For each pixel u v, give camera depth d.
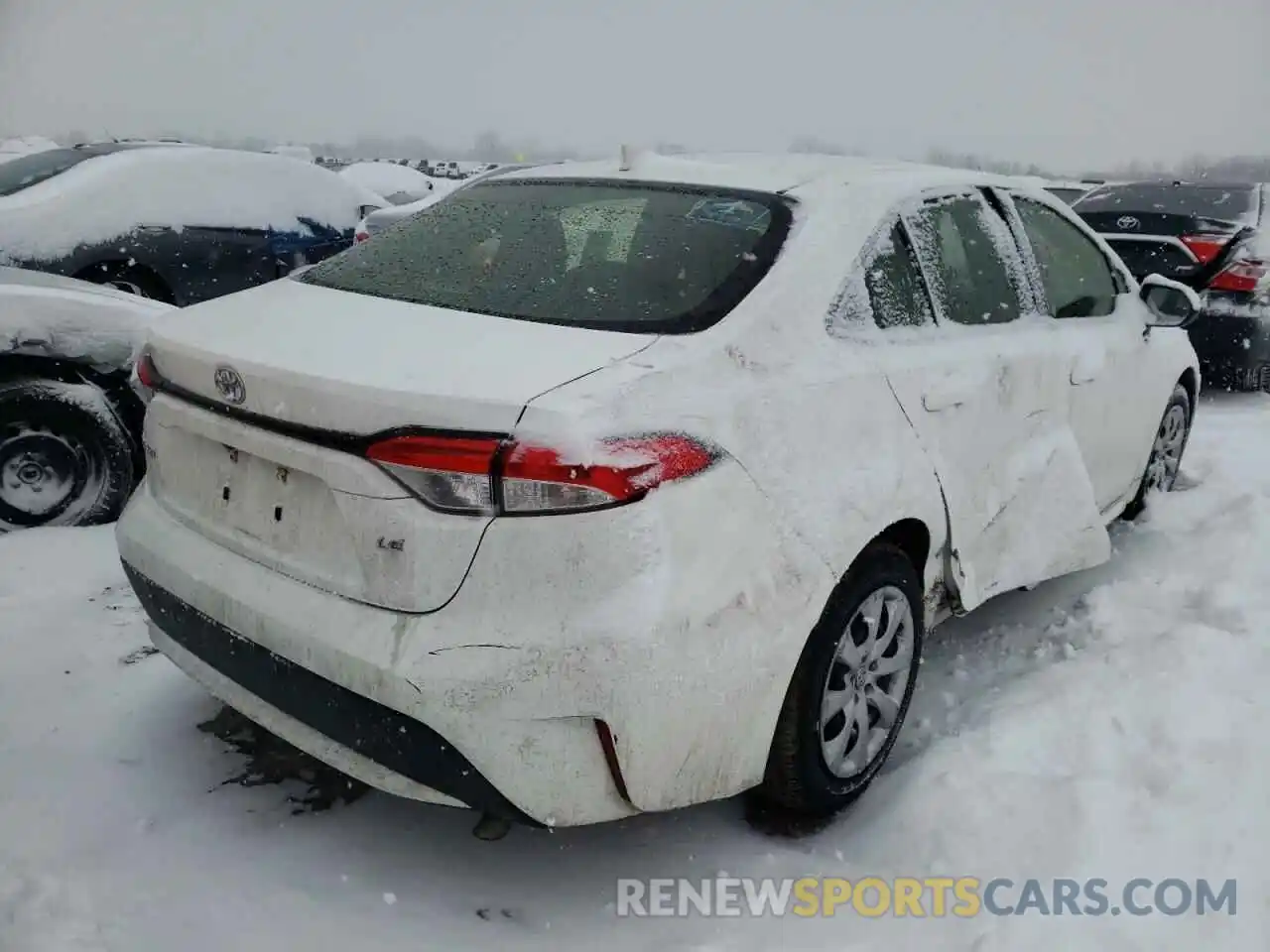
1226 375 7.49
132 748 2.92
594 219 2.88
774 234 2.71
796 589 2.36
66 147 7.68
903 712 2.94
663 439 2.15
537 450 2.00
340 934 2.31
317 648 2.17
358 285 2.86
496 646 2.04
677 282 2.57
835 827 2.74
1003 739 2.93
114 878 2.43
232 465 2.44
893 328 2.87
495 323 2.44
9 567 3.96
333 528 2.21
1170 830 2.57
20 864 2.45
